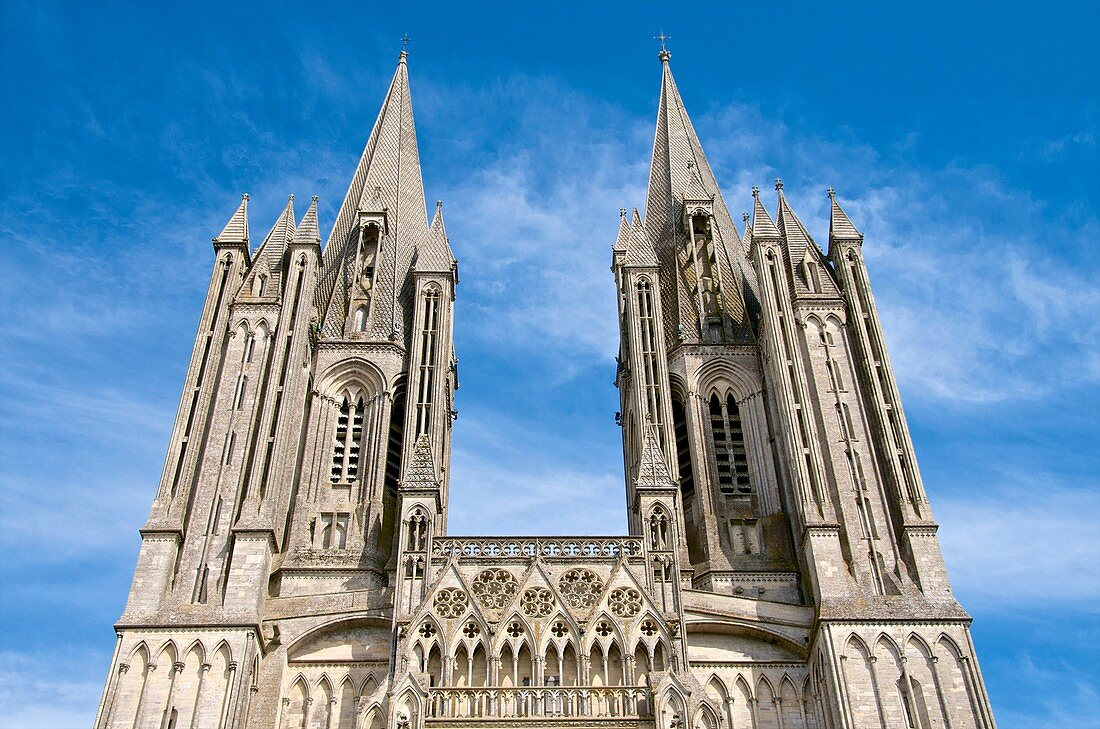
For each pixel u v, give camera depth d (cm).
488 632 6850
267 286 8744
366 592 7388
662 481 7488
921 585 7156
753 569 7738
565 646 6850
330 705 6994
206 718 6519
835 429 7962
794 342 8438
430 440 8500
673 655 6775
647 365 8869
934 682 6712
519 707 6506
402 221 10319
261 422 7969
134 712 6538
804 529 7488
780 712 7000
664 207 10400
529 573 7069
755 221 9169
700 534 8075
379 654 7169
